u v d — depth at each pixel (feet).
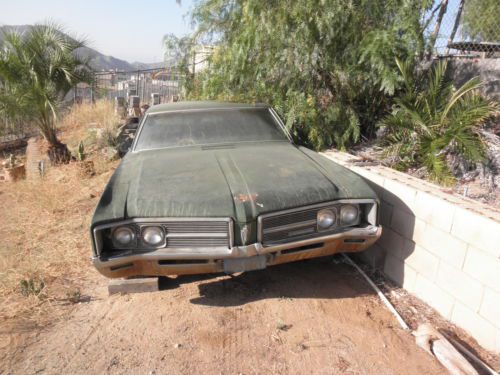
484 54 18.86
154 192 10.01
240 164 11.58
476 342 8.76
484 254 8.49
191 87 25.07
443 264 9.61
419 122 15.06
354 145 18.52
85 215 18.22
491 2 18.03
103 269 9.34
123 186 10.65
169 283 11.76
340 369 8.22
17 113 32.42
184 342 9.14
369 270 12.31
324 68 17.81
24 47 32.45
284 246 9.53
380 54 15.88
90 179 25.14
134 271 9.79
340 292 11.12
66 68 32.89
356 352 8.70
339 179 10.69
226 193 9.79
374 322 9.73
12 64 31.37
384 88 17.87
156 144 13.96
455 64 17.83
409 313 10.03
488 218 8.43
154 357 8.67
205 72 22.65
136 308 10.55
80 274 12.59
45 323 9.99
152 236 9.41
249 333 9.41
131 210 9.48
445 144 14.40
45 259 13.50
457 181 14.07
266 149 13.28
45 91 32.37
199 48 23.71
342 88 18.22
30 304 10.75
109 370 8.31
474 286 8.75
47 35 32.94
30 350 8.98
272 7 17.57
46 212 18.85
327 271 12.34
